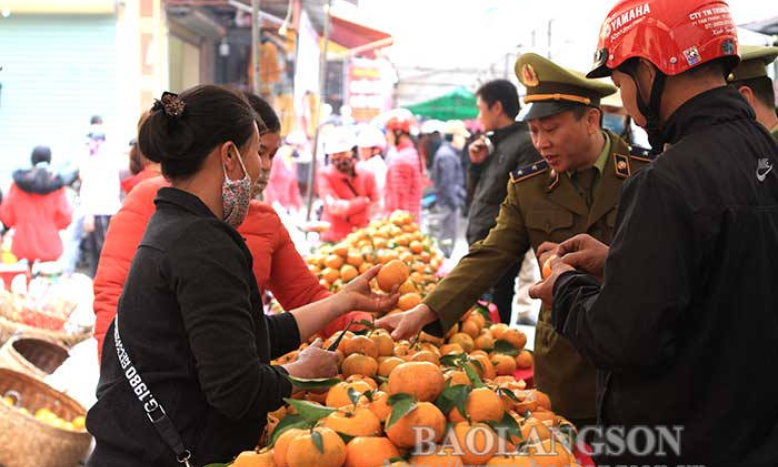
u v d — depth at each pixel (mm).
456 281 2730
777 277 1563
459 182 11812
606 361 1525
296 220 6414
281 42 13688
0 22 12648
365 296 2533
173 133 1821
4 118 12867
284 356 2426
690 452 1539
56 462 3805
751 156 1589
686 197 1503
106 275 2605
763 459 1511
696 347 1521
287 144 11148
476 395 1746
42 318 5402
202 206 1838
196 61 14891
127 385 1784
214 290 1727
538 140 2703
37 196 8930
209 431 1789
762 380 1525
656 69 1634
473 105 15672
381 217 7973
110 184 9734
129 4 12711
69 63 12820
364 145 9984
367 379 2096
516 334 3035
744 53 2980
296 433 1667
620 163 2732
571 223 2734
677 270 1474
